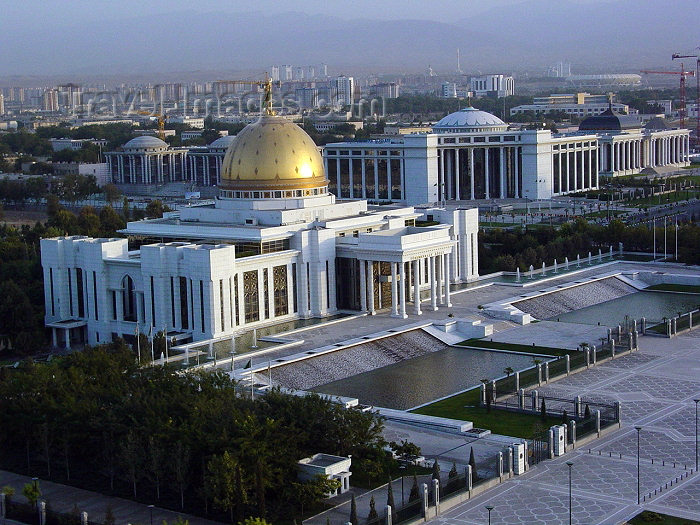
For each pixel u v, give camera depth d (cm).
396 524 18125
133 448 19462
